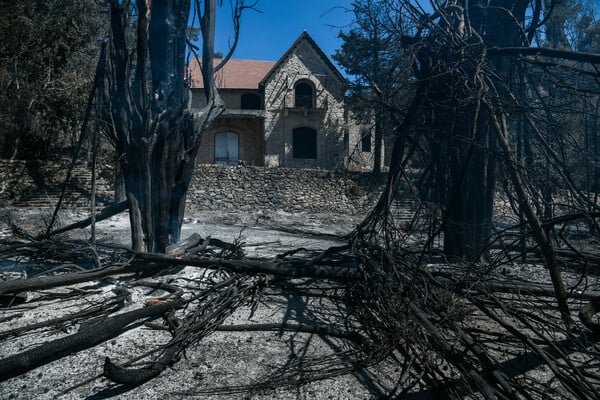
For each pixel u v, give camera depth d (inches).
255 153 1066.7
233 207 810.2
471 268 182.4
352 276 184.7
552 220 156.3
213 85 289.3
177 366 128.3
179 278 237.5
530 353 141.5
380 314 149.7
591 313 153.4
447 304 150.6
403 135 193.5
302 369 125.0
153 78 263.4
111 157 751.1
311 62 1055.0
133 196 250.5
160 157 250.1
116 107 253.4
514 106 169.5
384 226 195.0
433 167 247.6
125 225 546.9
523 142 224.4
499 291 172.2
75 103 725.3
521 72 227.6
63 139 813.9
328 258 233.3
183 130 267.1
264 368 127.5
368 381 121.3
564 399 110.7
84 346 136.3
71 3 753.6
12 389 112.6
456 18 222.8
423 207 207.3
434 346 125.7
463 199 273.1
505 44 261.6
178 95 267.3
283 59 1040.8
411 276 165.8
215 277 226.5
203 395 111.3
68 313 176.6
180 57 267.9
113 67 255.1
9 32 671.1
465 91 171.6
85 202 718.5
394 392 108.4
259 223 633.6
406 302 137.8
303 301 201.6
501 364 132.8
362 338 146.5
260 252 343.0
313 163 1051.3
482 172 271.7
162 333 154.7
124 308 180.2
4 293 174.7
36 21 710.5
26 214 600.1
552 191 195.6
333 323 169.6
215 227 559.8
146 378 115.6
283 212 813.9
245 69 1161.4
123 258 243.4
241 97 1080.2
